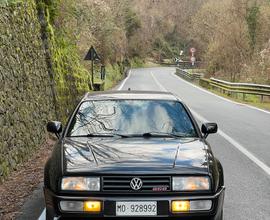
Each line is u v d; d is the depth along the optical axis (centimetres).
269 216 572
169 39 11844
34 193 668
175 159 459
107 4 4672
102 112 573
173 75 6322
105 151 476
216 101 2436
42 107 1133
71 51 1850
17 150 849
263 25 4572
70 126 555
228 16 4672
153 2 11238
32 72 1085
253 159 923
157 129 549
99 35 4666
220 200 450
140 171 432
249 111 1905
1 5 873
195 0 11425
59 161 466
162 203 427
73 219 429
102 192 430
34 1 1277
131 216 424
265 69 3338
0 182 718
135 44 9138
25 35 1080
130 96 610
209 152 496
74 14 2041
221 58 4750
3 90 816
